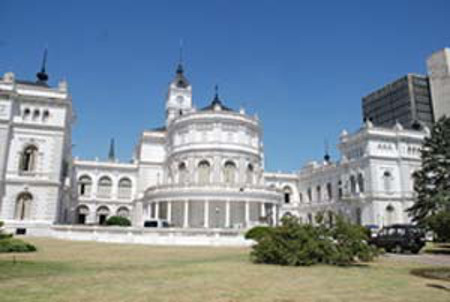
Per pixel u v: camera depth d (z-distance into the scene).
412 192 71.69
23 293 10.87
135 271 16.11
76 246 31.11
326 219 21.89
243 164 63.69
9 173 49.09
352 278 14.73
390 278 14.87
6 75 51.03
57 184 50.94
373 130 73.38
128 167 84.06
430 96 114.75
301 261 18.98
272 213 58.22
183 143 65.62
